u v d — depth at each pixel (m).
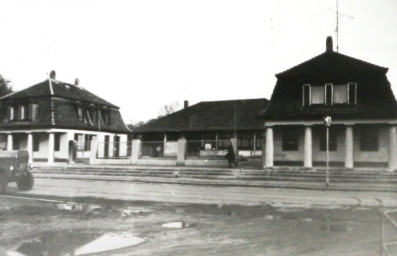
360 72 29.97
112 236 10.88
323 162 30.83
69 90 48.47
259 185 24.08
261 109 46.91
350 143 28.72
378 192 20.97
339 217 13.45
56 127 43.47
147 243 10.05
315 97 30.95
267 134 30.72
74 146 44.09
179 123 48.22
